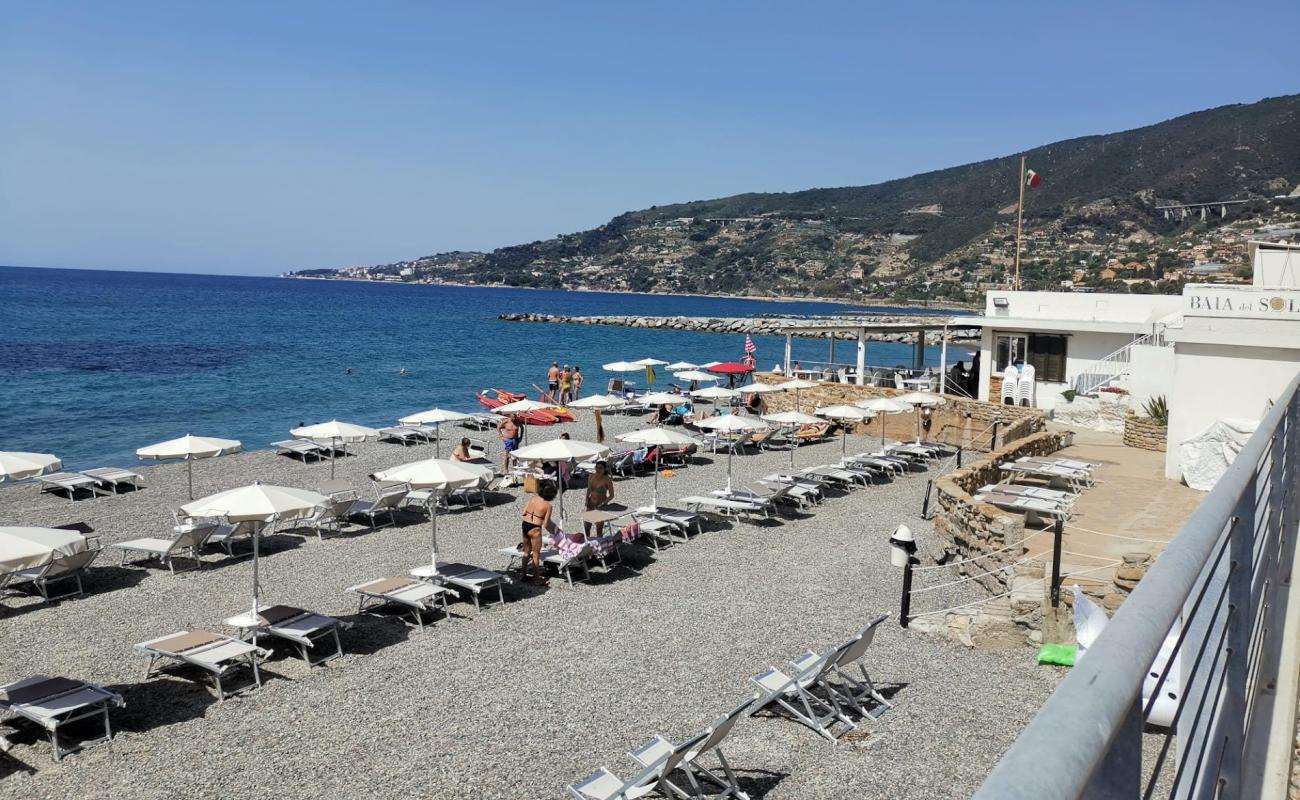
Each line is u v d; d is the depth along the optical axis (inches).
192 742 344.8
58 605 494.6
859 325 1205.7
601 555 561.9
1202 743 74.2
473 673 408.8
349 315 4254.4
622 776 321.4
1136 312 1088.8
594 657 427.5
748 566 578.6
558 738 348.5
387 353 2358.5
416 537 641.6
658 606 500.7
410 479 516.4
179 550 592.4
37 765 327.0
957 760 329.1
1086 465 703.7
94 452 1007.6
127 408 1309.1
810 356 2696.9
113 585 529.3
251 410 1328.7
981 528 510.6
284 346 2444.6
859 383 1200.8
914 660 420.2
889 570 569.3
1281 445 127.2
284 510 431.5
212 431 1152.2
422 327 3612.2
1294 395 144.1
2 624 466.0
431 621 476.1
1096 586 431.5
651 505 714.2
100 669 410.6
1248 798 100.2
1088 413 1012.5
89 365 1822.1
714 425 761.6
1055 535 426.3
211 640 399.9
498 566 574.9
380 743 344.5
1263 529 109.6
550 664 419.2
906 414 1090.7
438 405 1443.2
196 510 428.1
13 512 700.7
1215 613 75.5
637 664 419.2
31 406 1304.1
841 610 493.4
